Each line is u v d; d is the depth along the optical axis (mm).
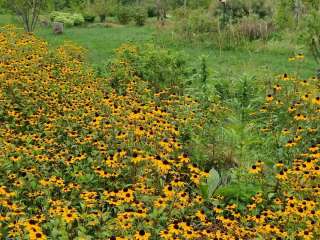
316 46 15203
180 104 9414
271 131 8664
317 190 5863
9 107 8945
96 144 7477
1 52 11867
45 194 6137
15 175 6293
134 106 8742
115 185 6367
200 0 36938
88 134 7785
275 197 6625
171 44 21906
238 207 6453
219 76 13352
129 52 13961
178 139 7633
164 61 12805
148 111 8219
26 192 6277
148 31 28047
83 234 5027
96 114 7973
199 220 5883
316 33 14633
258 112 9602
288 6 23688
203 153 8016
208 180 6961
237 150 8062
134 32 27453
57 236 5262
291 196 5863
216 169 7797
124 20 34750
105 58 17547
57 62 12680
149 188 6164
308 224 5211
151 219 5406
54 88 9945
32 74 10367
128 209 5254
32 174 6426
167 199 5531
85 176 6621
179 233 5070
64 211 5203
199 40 22328
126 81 11953
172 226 4941
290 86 9781
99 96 9906
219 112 9477
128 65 12828
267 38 22594
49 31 26672
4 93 9172
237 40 21656
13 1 20734
